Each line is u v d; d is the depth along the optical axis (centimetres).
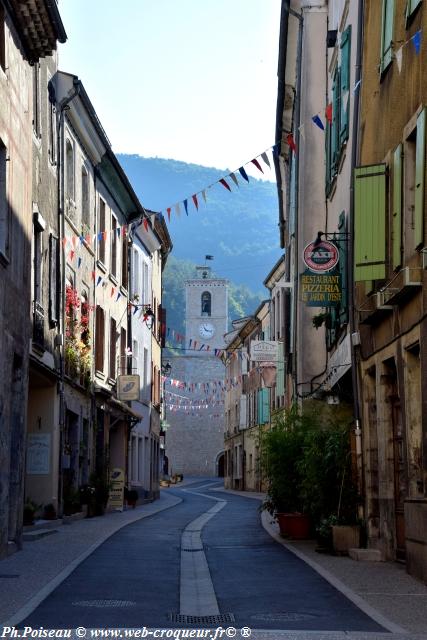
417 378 1536
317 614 1130
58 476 2703
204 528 2716
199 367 11175
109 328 3606
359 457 1892
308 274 2227
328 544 1891
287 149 3688
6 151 1756
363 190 1672
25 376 1941
